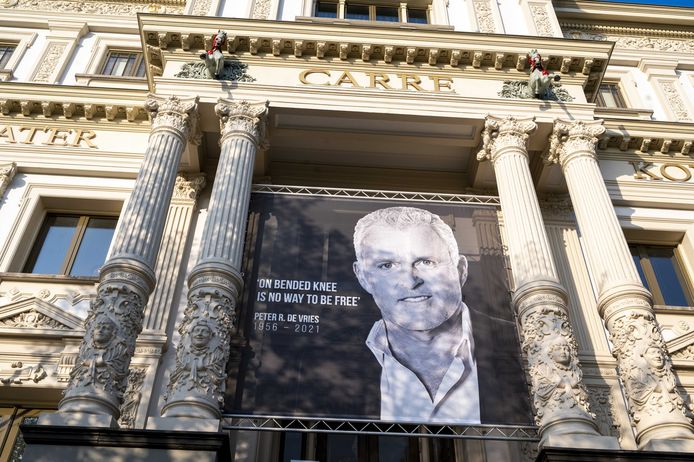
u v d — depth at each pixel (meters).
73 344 12.54
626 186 15.96
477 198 13.86
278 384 10.77
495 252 12.73
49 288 13.52
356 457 12.24
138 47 19.75
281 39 14.76
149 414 11.55
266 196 13.19
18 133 16.09
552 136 14.16
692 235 15.48
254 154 13.27
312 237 12.66
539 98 14.66
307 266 12.23
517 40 15.08
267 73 14.66
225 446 8.93
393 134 14.64
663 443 9.28
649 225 15.62
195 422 9.08
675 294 15.13
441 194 13.62
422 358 11.15
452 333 11.48
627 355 10.60
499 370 11.12
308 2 17.67
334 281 12.05
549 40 15.15
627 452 8.95
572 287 14.18
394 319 11.61
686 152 16.75
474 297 12.04
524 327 10.95
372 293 11.95
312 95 14.14
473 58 14.99
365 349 11.23
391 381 10.87
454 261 12.43
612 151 16.61
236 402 10.57
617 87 20.52
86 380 9.43
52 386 12.01
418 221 12.94
